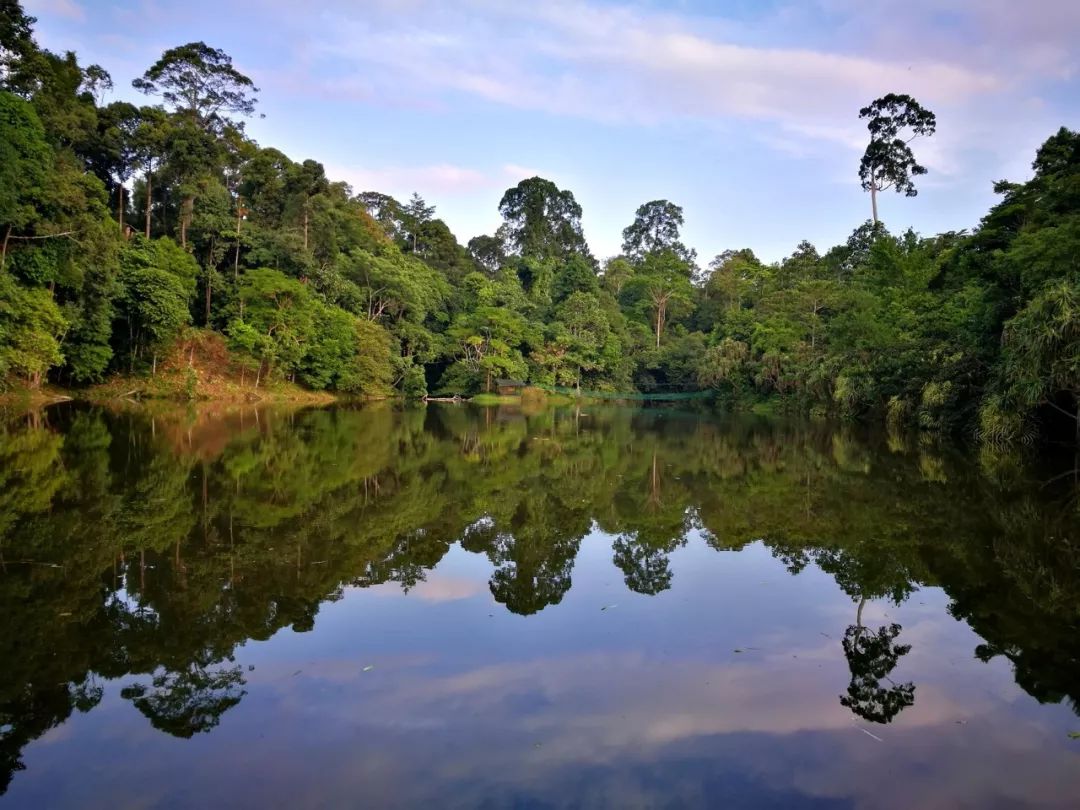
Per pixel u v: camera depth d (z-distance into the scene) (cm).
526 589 741
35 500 1084
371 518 1062
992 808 363
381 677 515
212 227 4053
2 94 2450
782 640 602
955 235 4362
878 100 5716
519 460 1850
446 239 7606
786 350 4397
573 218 9269
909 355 2931
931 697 493
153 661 535
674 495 1347
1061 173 2289
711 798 366
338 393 4603
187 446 1792
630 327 6925
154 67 4822
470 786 375
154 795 363
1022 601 704
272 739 423
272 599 683
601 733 437
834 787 379
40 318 2653
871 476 1549
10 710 456
